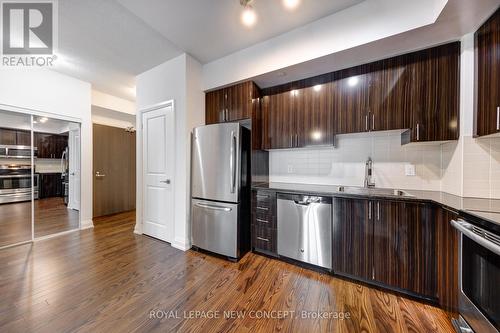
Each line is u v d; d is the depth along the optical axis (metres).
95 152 4.07
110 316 1.43
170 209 2.79
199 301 1.61
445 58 1.72
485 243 0.88
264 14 1.87
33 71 2.86
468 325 1.09
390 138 2.25
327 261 1.99
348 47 1.79
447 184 1.88
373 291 1.74
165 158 2.88
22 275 1.94
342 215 1.91
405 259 1.65
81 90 3.38
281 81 2.54
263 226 2.41
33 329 1.30
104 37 2.27
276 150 2.95
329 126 2.26
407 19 1.56
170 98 2.77
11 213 2.77
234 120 2.65
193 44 2.39
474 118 1.58
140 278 1.92
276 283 1.86
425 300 1.61
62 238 2.96
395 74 1.91
